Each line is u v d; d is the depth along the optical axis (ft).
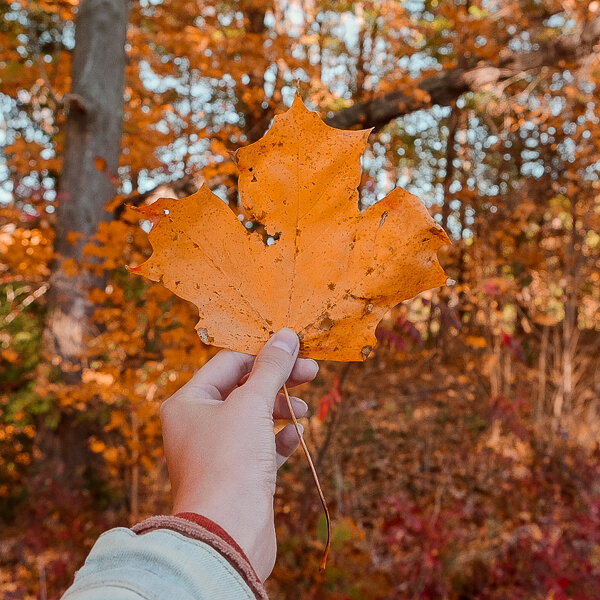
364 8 19.29
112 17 12.75
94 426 12.60
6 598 9.04
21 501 12.00
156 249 2.27
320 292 2.32
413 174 27.48
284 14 19.17
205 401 2.46
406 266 2.25
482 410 15.88
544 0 18.29
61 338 11.89
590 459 12.20
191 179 10.24
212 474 2.11
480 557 9.82
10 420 11.85
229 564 1.62
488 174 17.51
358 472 14.43
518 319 16.96
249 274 2.32
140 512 11.43
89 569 1.58
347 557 8.55
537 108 16.75
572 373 16.22
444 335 17.87
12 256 11.12
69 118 12.72
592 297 17.60
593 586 8.59
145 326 9.70
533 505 11.64
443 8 15.21
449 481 13.58
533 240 16.69
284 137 2.29
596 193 14.92
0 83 16.85
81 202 12.30
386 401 16.90
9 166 12.52
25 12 21.61
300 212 2.31
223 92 15.26
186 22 16.88
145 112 13.83
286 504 12.14
